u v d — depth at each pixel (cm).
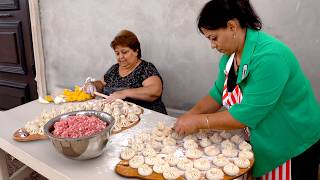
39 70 312
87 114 126
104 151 120
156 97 198
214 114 119
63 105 177
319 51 171
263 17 182
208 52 208
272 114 113
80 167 110
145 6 228
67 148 104
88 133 108
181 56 222
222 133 131
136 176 103
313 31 169
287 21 175
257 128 115
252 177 123
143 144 124
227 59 132
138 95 190
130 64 201
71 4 273
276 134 114
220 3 104
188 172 103
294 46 177
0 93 350
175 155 117
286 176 117
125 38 192
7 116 161
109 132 112
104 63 272
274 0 176
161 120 151
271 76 103
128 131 138
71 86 306
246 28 112
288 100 113
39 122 144
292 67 110
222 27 107
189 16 209
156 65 237
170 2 214
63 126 113
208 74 214
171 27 220
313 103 121
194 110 147
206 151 118
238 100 122
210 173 103
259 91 105
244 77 111
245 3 108
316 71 174
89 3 261
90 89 194
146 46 238
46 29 301
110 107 164
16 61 318
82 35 277
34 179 206
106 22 256
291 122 114
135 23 238
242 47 115
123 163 110
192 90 225
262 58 104
